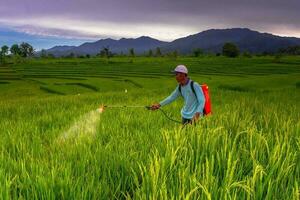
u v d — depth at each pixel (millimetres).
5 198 4043
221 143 5965
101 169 5352
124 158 5484
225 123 7668
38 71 133125
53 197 4129
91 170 5199
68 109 16891
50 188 4316
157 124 10438
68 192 4305
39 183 4375
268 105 16562
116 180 4918
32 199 4184
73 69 144375
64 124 11273
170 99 9875
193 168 5031
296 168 4969
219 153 5410
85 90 77438
